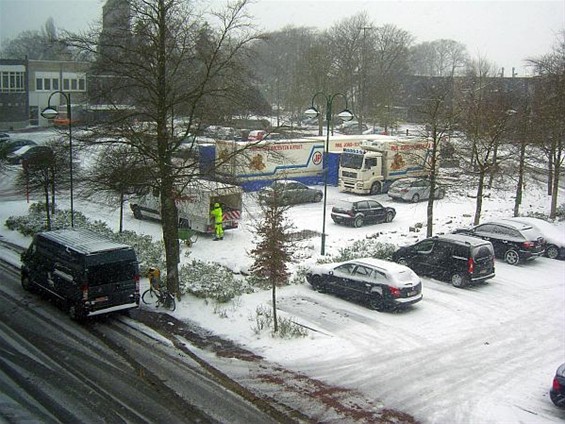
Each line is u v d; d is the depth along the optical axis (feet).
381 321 59.62
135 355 50.57
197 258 79.97
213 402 42.57
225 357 50.52
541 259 86.89
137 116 61.36
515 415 41.98
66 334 54.85
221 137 67.31
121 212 89.51
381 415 41.37
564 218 112.16
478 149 124.77
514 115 122.72
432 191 87.45
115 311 58.54
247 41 62.59
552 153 114.01
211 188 73.36
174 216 63.31
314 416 40.98
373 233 96.84
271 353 51.37
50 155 89.40
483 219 108.17
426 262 74.33
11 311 60.44
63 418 39.50
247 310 61.36
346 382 46.32
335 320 59.41
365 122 238.48
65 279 58.70
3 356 49.49
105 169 63.31
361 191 130.82
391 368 49.03
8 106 228.63
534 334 57.62
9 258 80.53
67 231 65.77
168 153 60.95
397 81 243.60
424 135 114.01
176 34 59.67
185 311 61.36
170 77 60.64
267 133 69.87
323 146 138.82
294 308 62.39
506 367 50.11
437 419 41.06
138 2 57.98
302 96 220.84
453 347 53.88
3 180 140.05
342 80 221.25
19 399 41.98
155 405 41.88
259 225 63.98
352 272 64.85
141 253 78.02
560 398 42.27
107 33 59.88
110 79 62.18
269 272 55.36
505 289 71.67
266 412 41.34
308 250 83.82
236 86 61.77
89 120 64.54
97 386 44.57
